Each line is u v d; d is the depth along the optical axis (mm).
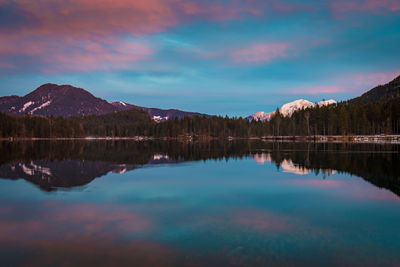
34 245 9898
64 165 32750
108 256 8992
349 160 36625
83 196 17391
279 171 28156
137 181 22672
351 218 12953
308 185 20891
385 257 8883
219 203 15734
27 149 63031
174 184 21438
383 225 11945
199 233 10992
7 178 23719
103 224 12125
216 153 52125
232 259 8703
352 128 132625
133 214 13602
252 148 68000
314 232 11094
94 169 29594
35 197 17047
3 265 8414
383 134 123188
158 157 44188
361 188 19766
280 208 14703
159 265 8344
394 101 130000
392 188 19688
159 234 10891
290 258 8781
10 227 11758
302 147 68312
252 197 17156
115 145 90625
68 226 11867
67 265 8398
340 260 8672
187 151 58625
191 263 8461
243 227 11680
